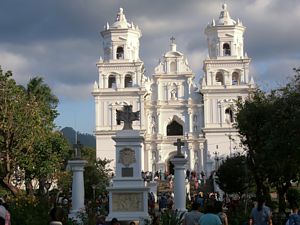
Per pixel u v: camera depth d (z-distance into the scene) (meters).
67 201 44.62
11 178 51.41
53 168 51.09
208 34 108.50
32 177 51.22
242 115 45.94
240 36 107.94
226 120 103.25
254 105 45.19
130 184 36.84
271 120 38.81
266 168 42.81
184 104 108.50
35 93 70.94
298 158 37.28
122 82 106.88
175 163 39.50
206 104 104.06
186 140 106.25
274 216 31.55
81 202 39.03
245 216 30.92
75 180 39.28
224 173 58.50
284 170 40.81
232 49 106.75
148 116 108.88
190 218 20.33
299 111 35.50
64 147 53.50
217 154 100.56
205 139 104.38
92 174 61.97
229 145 102.25
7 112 45.84
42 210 30.08
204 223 18.78
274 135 36.91
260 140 43.94
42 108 53.25
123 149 37.28
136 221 35.94
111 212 36.34
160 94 109.44
